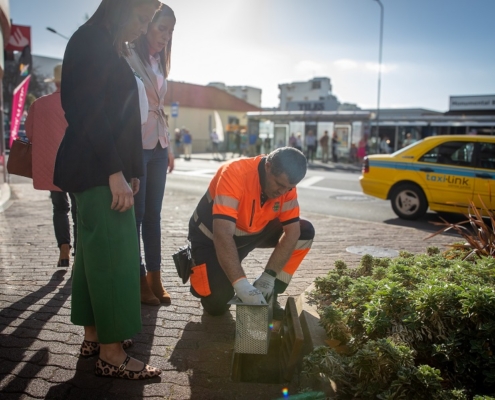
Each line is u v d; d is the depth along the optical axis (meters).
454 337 2.60
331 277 3.83
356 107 63.81
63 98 2.55
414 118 27.92
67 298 4.02
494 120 26.16
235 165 3.18
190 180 15.76
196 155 36.47
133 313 2.72
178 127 49.84
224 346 3.29
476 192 8.77
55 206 4.90
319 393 2.46
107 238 2.61
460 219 9.72
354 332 2.98
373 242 6.76
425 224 9.09
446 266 3.72
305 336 3.15
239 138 33.50
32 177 4.24
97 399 2.59
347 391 2.48
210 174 18.14
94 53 2.51
